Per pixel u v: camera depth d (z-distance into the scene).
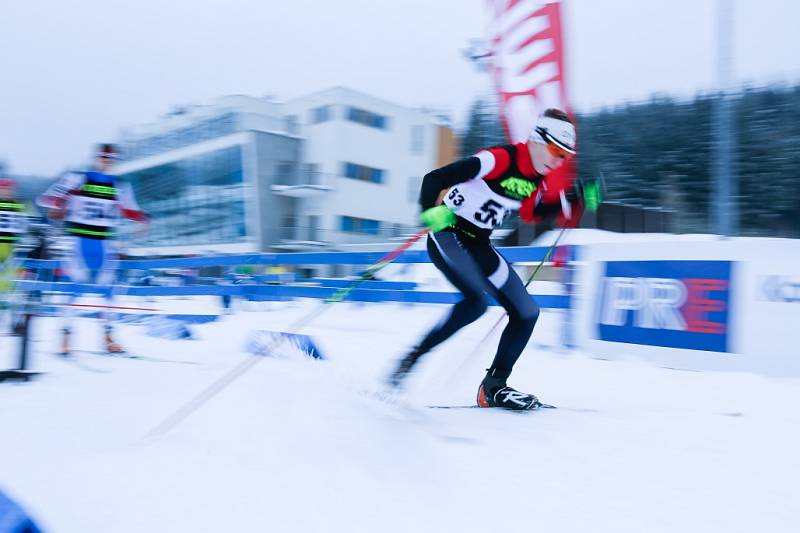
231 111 25.92
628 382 3.45
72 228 4.15
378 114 26.62
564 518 1.47
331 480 1.68
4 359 4.07
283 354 4.06
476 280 2.64
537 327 5.63
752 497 1.63
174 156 28.53
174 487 1.60
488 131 15.22
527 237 19.05
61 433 2.11
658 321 4.17
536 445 2.08
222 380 2.41
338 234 25.34
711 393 3.12
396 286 8.58
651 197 41.50
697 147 40.81
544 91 8.53
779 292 3.68
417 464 1.84
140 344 5.00
